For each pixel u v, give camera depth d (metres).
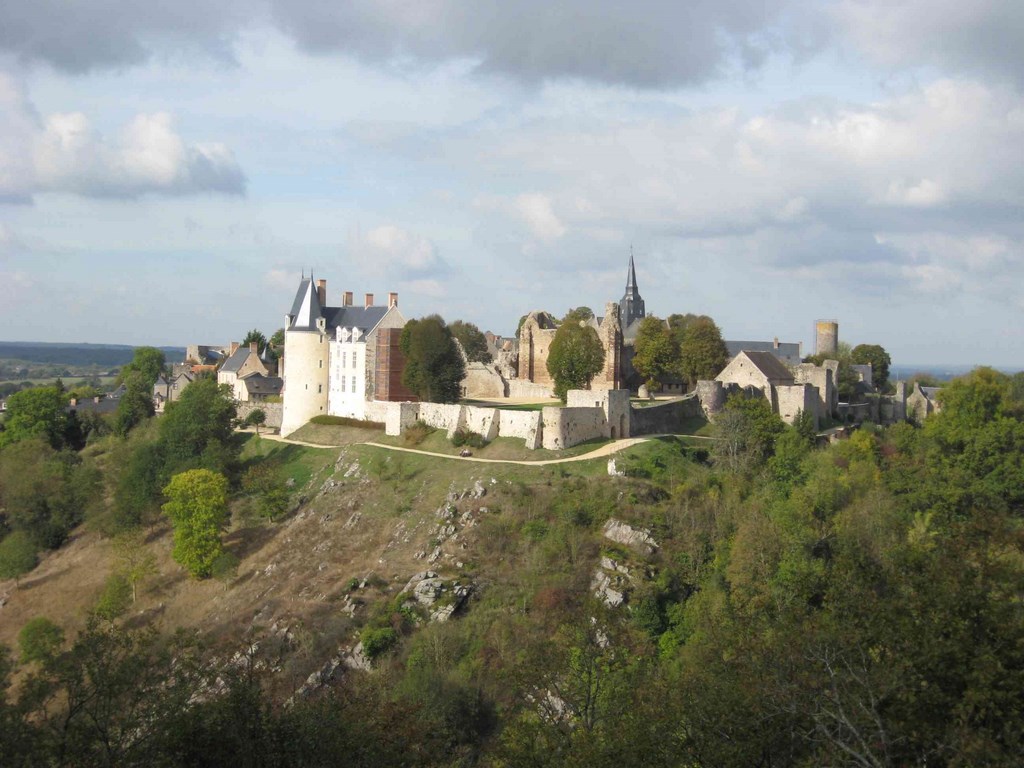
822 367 134.62
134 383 184.50
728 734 33.59
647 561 79.94
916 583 34.38
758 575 74.75
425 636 73.00
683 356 145.62
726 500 88.69
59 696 52.09
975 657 30.80
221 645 79.12
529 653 49.28
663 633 72.94
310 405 138.12
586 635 47.19
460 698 63.78
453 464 104.69
